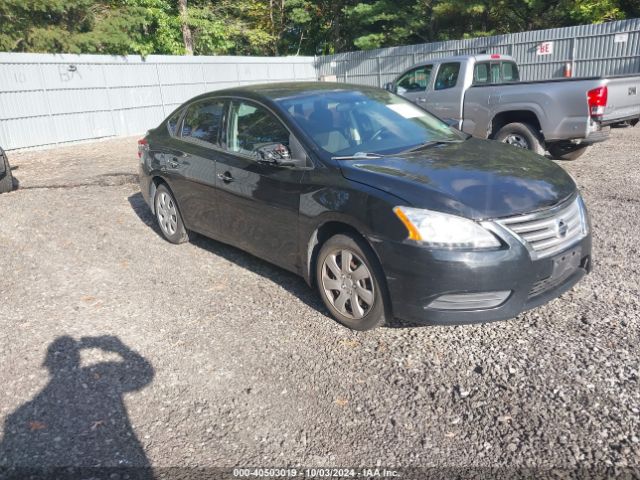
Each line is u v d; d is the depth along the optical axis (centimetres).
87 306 448
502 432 275
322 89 500
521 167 390
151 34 2211
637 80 820
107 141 1620
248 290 464
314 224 391
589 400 292
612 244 519
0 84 1382
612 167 848
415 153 416
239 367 347
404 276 334
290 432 286
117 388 330
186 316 421
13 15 1669
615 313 382
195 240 604
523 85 830
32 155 1361
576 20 2136
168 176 561
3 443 286
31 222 699
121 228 661
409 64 2266
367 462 263
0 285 500
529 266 328
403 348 357
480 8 2150
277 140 437
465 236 321
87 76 1600
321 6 2908
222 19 2489
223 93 521
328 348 363
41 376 346
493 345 353
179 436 287
